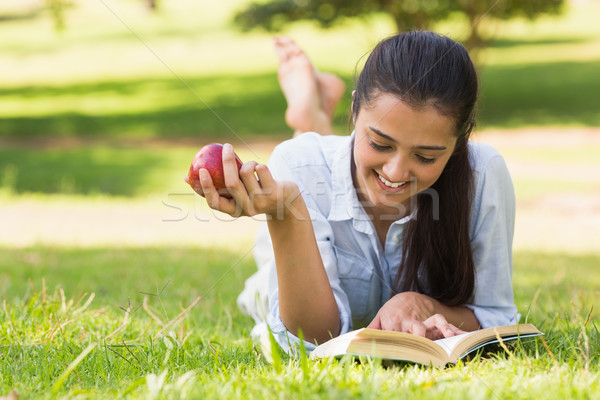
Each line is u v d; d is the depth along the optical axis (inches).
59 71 916.6
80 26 1252.5
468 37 493.0
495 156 89.0
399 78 73.1
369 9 556.7
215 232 237.9
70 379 69.6
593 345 78.2
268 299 97.8
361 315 94.7
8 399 61.5
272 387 60.5
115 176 391.9
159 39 1151.6
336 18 577.3
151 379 62.3
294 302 79.5
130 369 72.5
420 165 76.2
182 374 70.5
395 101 72.9
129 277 143.3
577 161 438.0
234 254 183.6
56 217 260.8
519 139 530.3
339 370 66.4
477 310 89.0
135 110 674.2
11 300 112.3
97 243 205.6
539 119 611.5
